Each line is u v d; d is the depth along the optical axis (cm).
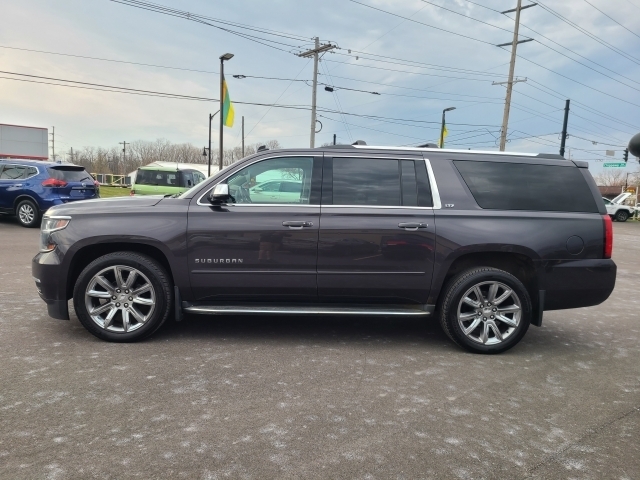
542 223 447
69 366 379
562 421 320
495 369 412
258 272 440
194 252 436
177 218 437
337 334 495
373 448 277
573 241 447
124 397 329
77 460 254
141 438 278
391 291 449
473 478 253
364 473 253
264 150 468
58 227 438
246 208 442
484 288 451
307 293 448
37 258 443
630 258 1302
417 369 404
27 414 301
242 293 446
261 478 245
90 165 8269
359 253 441
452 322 445
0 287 633
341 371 392
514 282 442
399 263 443
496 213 447
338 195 449
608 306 686
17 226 1294
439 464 264
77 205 451
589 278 450
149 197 472
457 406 336
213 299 451
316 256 440
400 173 457
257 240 437
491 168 464
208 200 445
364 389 358
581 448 287
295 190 452
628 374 411
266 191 452
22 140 4141
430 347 465
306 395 344
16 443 268
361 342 472
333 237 439
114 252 444
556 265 446
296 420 306
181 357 409
